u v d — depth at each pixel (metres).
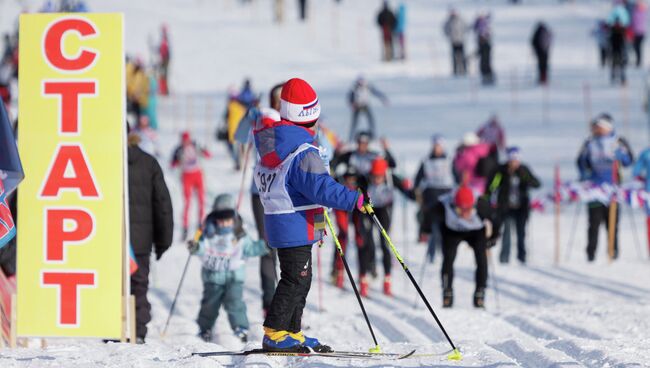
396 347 19.34
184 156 51.53
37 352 18.59
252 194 28.88
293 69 106.75
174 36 122.19
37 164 21.72
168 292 37.19
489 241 32.03
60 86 21.69
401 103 89.75
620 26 90.44
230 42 119.38
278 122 17.56
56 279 21.80
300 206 17.20
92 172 21.70
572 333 24.88
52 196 21.75
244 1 141.88
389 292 36.88
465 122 80.50
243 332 27.23
